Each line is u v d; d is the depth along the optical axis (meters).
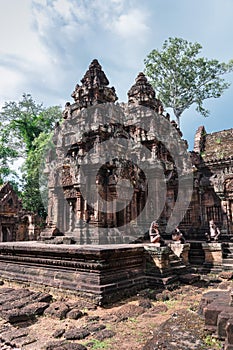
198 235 18.95
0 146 32.72
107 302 8.54
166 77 28.30
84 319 7.34
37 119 34.09
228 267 13.30
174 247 13.23
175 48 27.19
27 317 7.23
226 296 6.90
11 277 11.39
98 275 8.88
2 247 12.02
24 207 29.53
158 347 5.12
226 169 18.97
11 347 5.83
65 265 9.84
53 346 5.65
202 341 5.29
